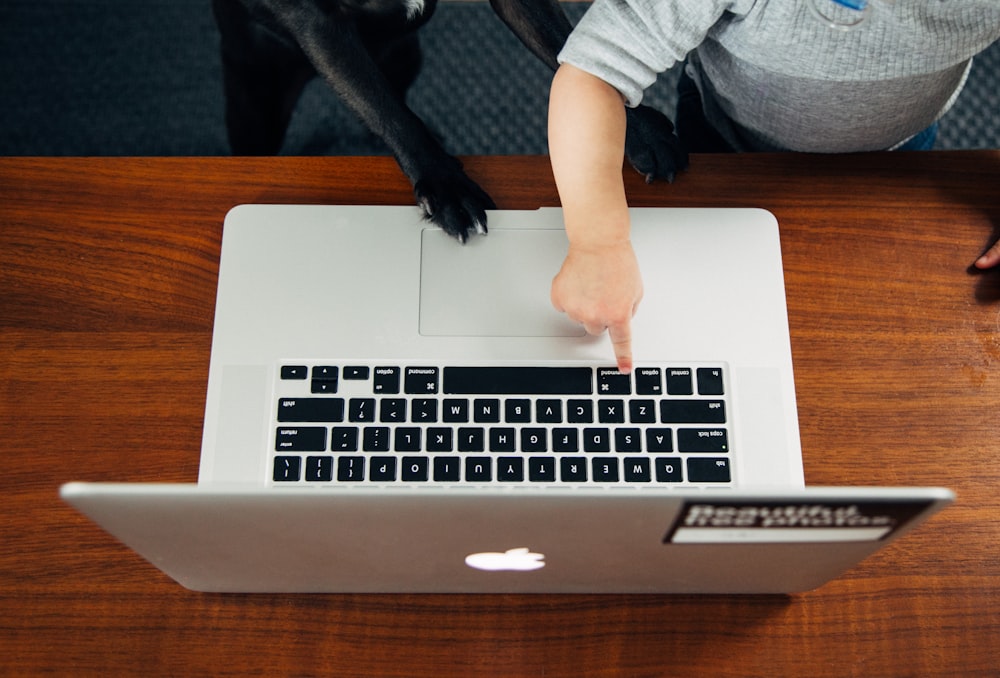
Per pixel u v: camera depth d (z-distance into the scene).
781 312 0.71
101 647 0.63
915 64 0.73
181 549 0.52
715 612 0.64
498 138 1.47
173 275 0.74
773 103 0.82
